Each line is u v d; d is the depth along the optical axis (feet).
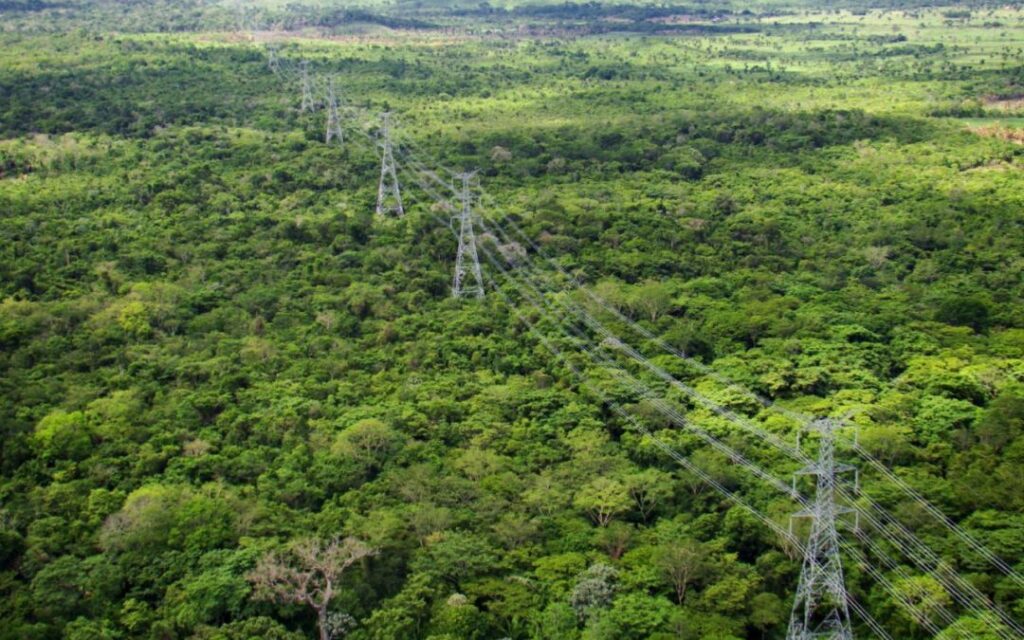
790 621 324.60
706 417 435.12
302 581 338.13
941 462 404.77
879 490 377.50
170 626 328.49
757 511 375.25
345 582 346.33
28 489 400.67
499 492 387.75
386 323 532.32
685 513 381.19
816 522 312.71
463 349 505.66
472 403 452.76
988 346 500.74
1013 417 424.87
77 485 397.80
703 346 505.25
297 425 438.40
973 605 330.13
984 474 388.98
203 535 362.12
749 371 474.90
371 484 396.16
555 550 360.69
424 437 428.56
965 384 453.17
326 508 383.24
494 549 358.02
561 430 431.02
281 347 510.17
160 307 542.57
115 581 347.15
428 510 372.79
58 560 355.56
